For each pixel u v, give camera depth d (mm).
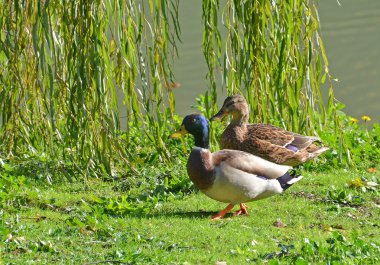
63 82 14117
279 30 14688
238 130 14492
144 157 15852
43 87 14828
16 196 13180
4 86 14672
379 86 25844
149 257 10102
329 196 13703
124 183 14523
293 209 12922
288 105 15047
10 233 10836
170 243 10883
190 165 12367
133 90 14438
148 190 14109
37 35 13953
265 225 12102
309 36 14836
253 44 14547
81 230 11320
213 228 11711
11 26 14008
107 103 14328
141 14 14039
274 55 14828
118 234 11156
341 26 30094
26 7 13844
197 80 25969
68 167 14938
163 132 16250
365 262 9898
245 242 11039
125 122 22766
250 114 15156
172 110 14750
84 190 14242
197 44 28109
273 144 14281
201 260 10180
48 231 11180
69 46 13938
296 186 14344
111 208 12703
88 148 14508
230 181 12156
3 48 14055
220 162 12258
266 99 15008
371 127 23312
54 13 14148
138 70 14586
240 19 14531
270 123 15625
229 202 12516
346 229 12008
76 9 13812
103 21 13969
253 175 12289
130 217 12352
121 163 15250
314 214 12703
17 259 9953
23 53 14164
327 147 15000
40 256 10188
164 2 13969
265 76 14805
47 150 15164
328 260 9953
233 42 14555
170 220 12148
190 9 30172
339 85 26031
